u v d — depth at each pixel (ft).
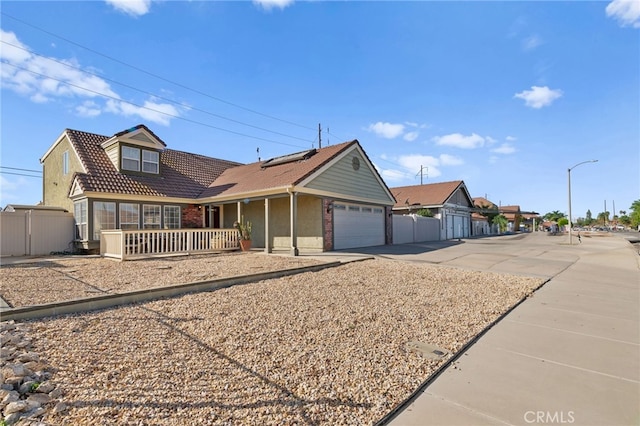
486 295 22.39
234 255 40.73
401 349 13.12
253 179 52.37
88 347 11.72
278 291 20.90
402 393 9.79
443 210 92.94
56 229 47.09
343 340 13.74
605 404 9.32
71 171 51.80
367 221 57.41
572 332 15.61
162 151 58.59
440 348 13.37
